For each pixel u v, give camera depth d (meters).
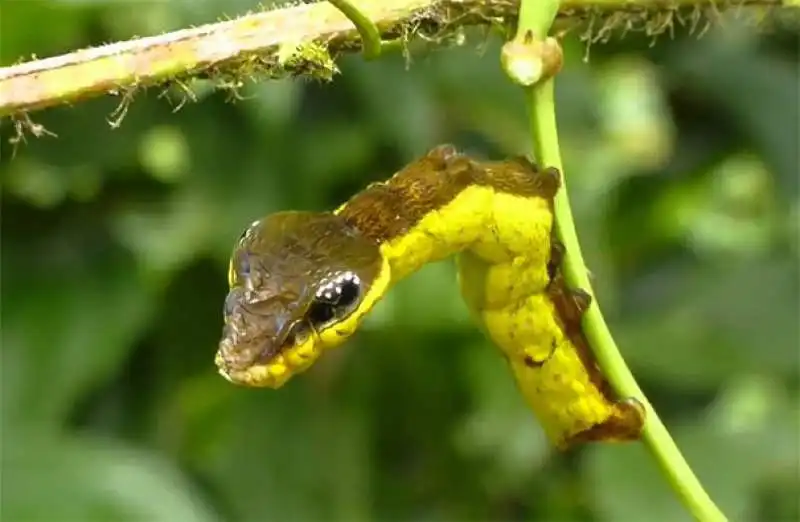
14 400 0.37
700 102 0.41
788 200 0.40
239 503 0.39
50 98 0.27
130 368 0.40
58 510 0.36
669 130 0.43
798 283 0.40
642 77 0.42
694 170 0.42
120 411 0.40
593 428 0.30
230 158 0.38
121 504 0.36
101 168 0.38
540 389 0.30
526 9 0.28
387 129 0.37
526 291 0.30
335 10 0.28
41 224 0.38
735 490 0.39
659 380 0.41
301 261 0.28
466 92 0.38
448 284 0.40
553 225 0.29
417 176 0.29
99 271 0.38
